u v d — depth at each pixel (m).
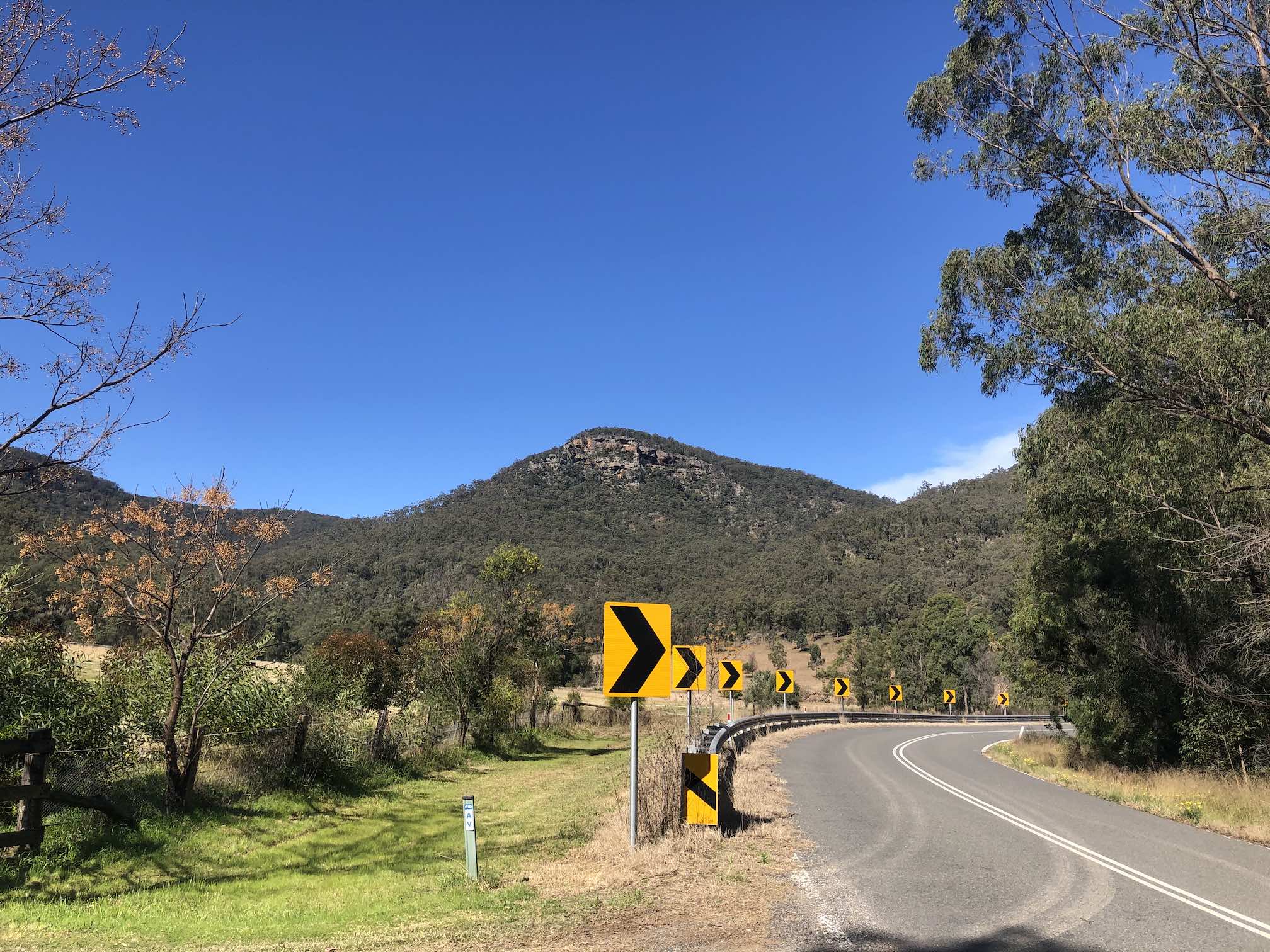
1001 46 17.45
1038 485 21.48
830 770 18.77
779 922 6.39
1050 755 24.28
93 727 11.54
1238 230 14.09
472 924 6.54
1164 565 18.20
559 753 27.69
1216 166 14.05
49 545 11.07
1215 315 14.45
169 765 12.09
